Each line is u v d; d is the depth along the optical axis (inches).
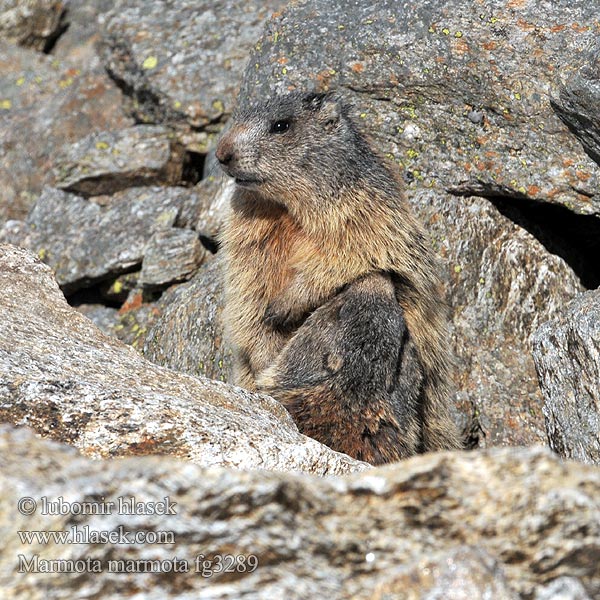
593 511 231.5
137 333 664.4
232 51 777.6
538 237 596.7
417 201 594.9
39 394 346.0
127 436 338.6
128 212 730.8
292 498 234.4
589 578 233.1
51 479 230.4
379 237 482.3
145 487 229.8
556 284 589.9
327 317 475.2
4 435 244.5
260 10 794.2
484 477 237.6
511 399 566.6
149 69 779.4
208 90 767.1
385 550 234.7
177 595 228.8
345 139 488.4
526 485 234.8
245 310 502.0
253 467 337.7
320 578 232.4
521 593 231.1
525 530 233.0
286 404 464.8
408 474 237.9
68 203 757.3
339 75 612.7
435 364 499.8
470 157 586.6
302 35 626.5
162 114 775.7
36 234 743.1
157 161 759.1
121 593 226.7
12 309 422.3
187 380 399.9
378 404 463.2
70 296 738.2
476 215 593.0
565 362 492.7
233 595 229.8
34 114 843.4
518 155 575.8
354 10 622.5
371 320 467.5
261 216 496.4
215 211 677.3
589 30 563.2
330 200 480.4
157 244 684.1
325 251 481.1
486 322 579.8
